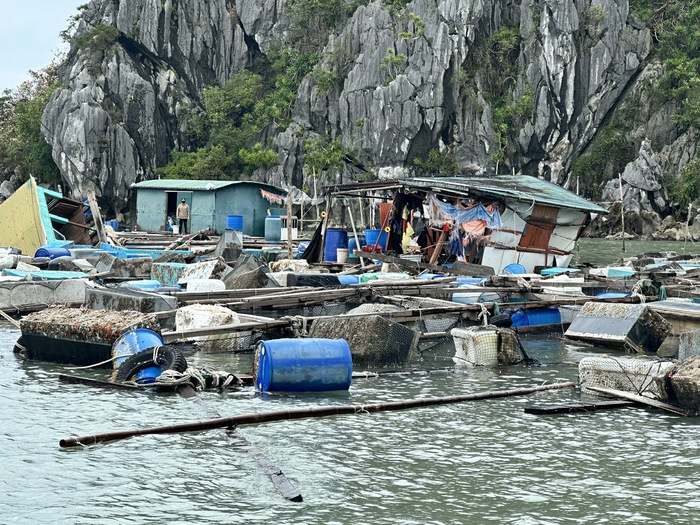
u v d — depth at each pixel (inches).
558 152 4638.3
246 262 1073.5
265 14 5344.5
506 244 1439.5
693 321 797.2
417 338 780.6
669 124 4414.4
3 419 538.6
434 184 1416.1
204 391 627.2
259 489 424.2
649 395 611.8
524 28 4682.6
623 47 4603.8
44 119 4707.2
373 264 1445.6
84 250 1421.0
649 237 3725.4
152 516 389.4
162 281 1192.2
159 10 5113.2
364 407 572.7
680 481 442.9
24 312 976.9
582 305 944.9
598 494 423.8
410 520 388.5
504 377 704.4
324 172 4586.6
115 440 498.0
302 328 775.1
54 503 404.2
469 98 4594.0
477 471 456.4
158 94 5059.1
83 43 4931.1
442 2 4677.7
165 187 2448.3
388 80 4658.0
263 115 4916.3
